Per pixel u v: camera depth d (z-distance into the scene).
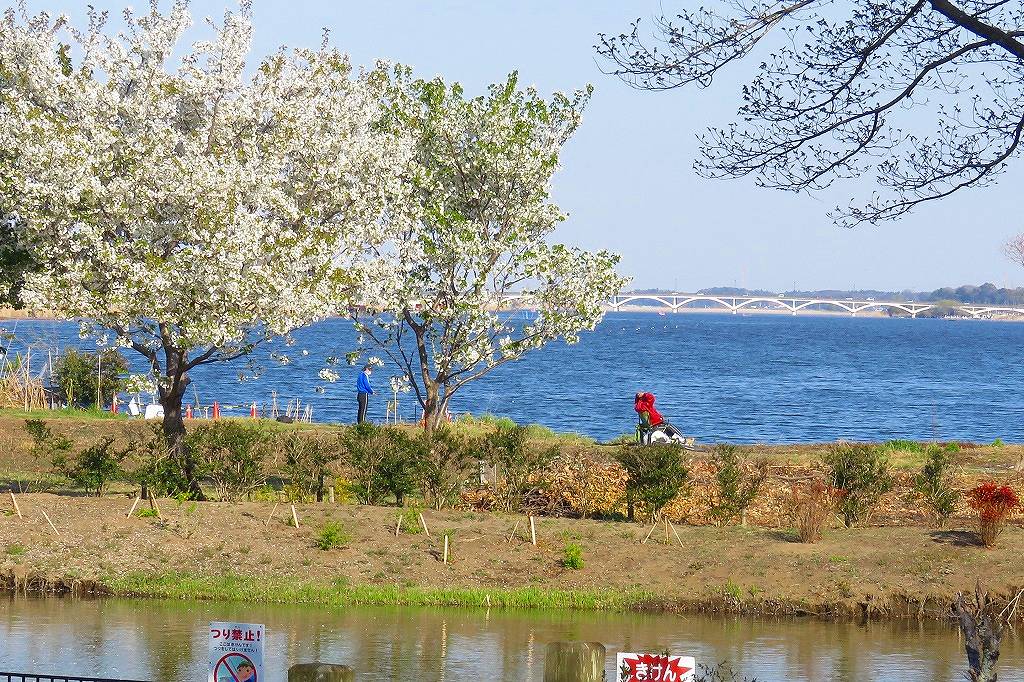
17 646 24.09
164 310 31.69
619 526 33.06
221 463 35.16
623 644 25.28
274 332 33.72
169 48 35.06
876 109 17.97
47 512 32.06
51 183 31.66
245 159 33.94
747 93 18.22
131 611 27.27
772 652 25.00
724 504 34.25
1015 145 17.66
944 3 17.56
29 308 32.72
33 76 33.81
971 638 15.06
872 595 28.64
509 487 35.06
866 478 34.38
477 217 43.47
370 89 41.22
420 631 26.08
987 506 31.27
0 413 53.44
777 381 142.38
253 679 14.38
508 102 42.53
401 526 32.09
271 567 29.78
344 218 36.03
